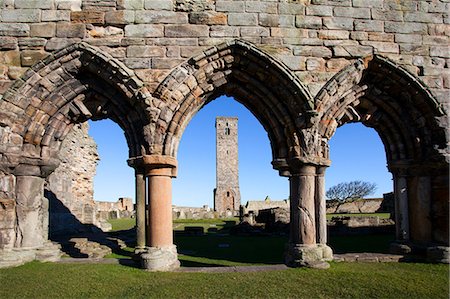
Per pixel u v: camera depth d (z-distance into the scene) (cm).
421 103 1144
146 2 1073
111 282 866
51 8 1069
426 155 1154
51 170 1115
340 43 1109
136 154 1057
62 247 1338
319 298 762
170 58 1056
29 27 1062
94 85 1089
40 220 1125
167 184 1036
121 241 1647
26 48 1057
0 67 1053
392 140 1233
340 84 1083
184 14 1073
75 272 947
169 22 1068
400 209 1212
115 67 1030
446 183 1125
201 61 1049
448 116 1123
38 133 1076
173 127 1038
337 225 1975
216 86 1094
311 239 1048
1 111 1025
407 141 1198
